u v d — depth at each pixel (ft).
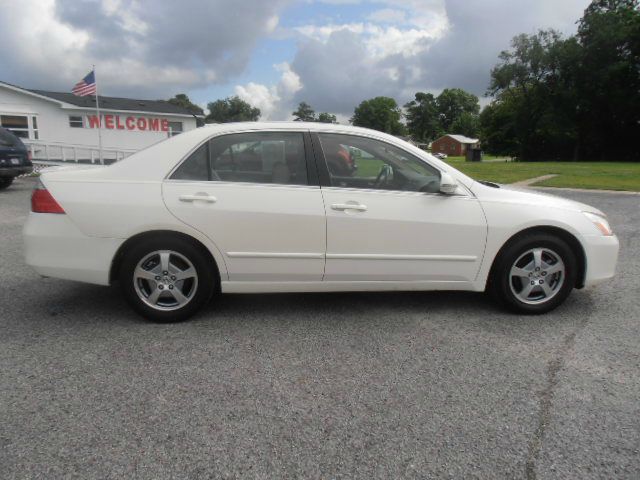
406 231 12.44
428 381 9.57
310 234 12.16
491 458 7.32
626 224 27.43
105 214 11.67
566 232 12.96
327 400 8.84
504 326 12.43
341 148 12.66
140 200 11.74
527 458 7.33
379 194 12.48
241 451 7.40
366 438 7.76
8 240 22.24
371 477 6.88
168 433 7.82
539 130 168.45
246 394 9.02
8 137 41.27
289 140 12.53
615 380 9.65
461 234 12.62
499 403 8.80
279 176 12.33
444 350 10.98
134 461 7.14
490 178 56.85
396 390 9.22
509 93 184.85
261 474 6.91
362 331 12.05
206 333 11.82
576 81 162.20
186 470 6.97
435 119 473.26
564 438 7.80
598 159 167.84
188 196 11.81
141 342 11.24
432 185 12.80
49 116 82.84
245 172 12.28
